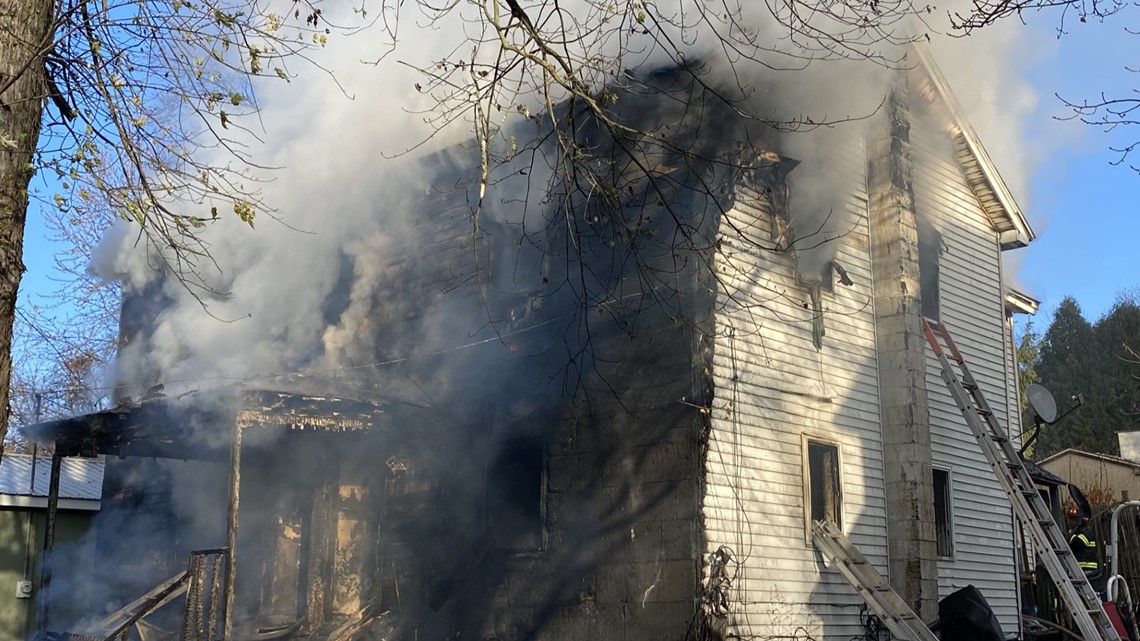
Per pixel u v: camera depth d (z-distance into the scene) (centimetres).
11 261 486
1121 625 1220
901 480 1186
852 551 1061
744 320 1045
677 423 991
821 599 1052
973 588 1073
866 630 1092
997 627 1045
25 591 1437
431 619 1120
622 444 1028
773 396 1063
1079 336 4494
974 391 1295
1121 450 3269
